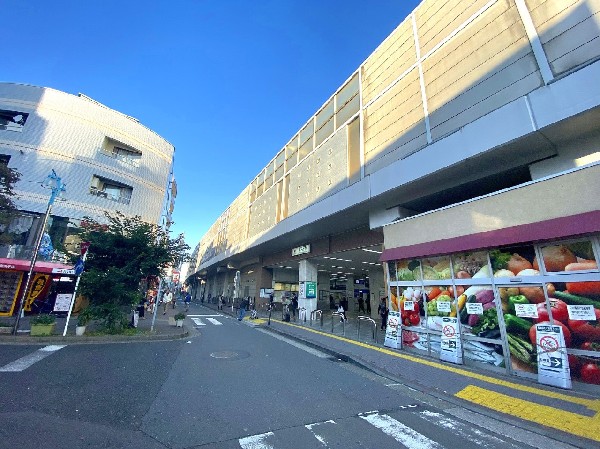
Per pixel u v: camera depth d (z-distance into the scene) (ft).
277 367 25.07
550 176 23.27
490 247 26.18
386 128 42.50
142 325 48.57
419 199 41.04
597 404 16.83
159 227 45.29
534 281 23.47
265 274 101.30
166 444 11.89
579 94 22.18
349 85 53.62
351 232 59.26
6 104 59.77
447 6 36.01
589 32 23.38
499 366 24.68
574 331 20.85
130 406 15.42
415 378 22.56
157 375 21.25
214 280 175.94
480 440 13.42
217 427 13.60
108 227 40.63
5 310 51.06
